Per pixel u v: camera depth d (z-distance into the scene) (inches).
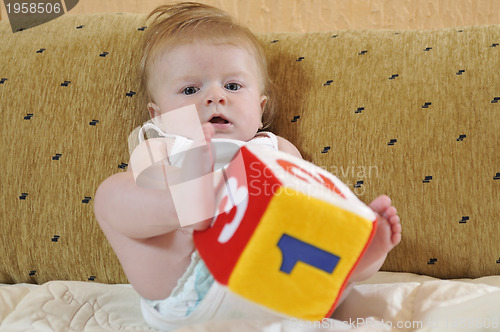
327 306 24.4
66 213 40.4
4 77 43.3
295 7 57.4
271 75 44.5
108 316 34.4
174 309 31.4
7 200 40.8
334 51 44.3
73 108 42.3
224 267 24.5
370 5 56.6
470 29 42.9
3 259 40.7
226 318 30.3
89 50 44.1
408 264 39.2
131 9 57.8
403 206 38.9
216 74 39.2
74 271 40.6
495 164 37.9
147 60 41.6
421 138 39.4
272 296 24.1
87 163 41.2
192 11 43.6
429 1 55.6
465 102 39.4
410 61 42.0
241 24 44.0
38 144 41.5
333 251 23.8
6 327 31.4
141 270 31.6
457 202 38.0
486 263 37.6
